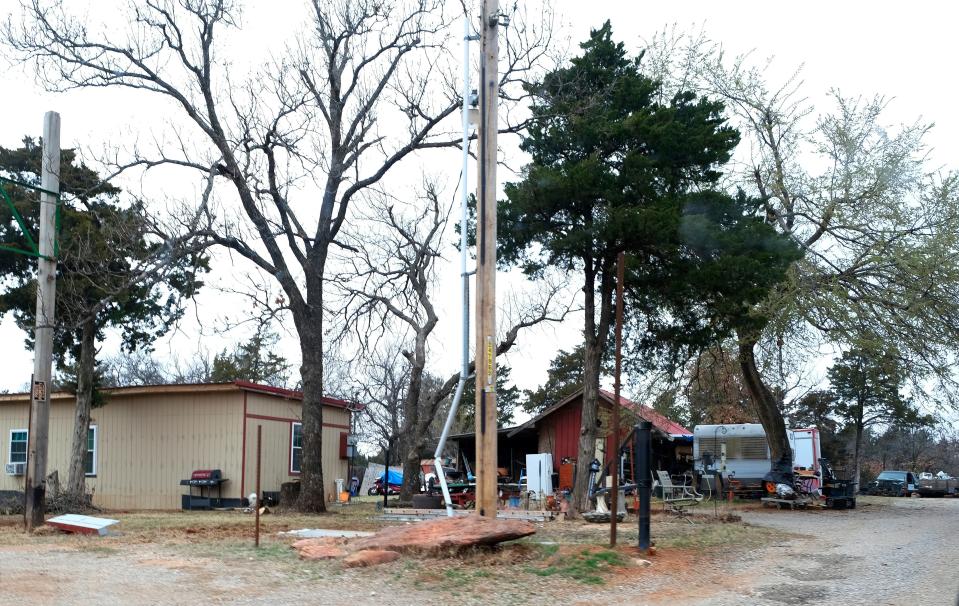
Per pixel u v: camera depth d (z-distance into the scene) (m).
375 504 27.52
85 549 12.02
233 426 26.31
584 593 9.61
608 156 19.64
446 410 46.25
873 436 71.69
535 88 20.08
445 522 12.16
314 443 21.58
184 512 23.14
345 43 22.03
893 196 25.75
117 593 8.76
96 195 23.30
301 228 21.94
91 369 24.55
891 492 47.56
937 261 24.58
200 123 20.94
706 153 19.45
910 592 10.09
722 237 18.53
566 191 18.06
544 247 19.50
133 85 21.09
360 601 8.87
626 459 29.84
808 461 33.28
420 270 25.23
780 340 25.95
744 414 41.06
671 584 10.32
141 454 27.16
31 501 14.77
